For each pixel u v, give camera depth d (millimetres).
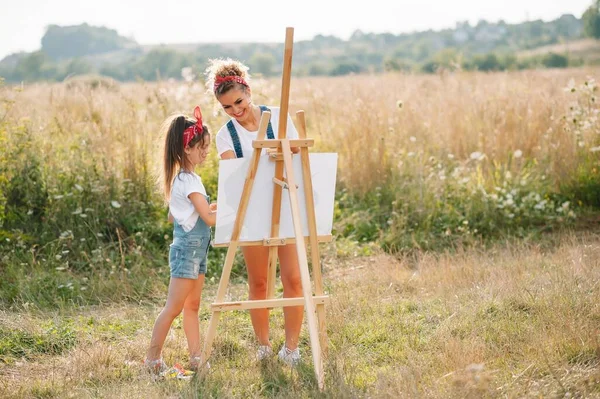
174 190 4598
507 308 5328
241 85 4559
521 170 8977
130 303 6359
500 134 9617
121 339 5375
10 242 7203
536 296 5434
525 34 78688
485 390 3900
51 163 8055
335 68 64938
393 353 4781
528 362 4363
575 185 8766
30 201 7645
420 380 4168
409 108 10398
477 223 8078
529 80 11945
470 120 10188
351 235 7973
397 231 7906
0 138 7574
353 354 4809
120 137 8484
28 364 4945
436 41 93188
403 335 5094
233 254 4504
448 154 9578
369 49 100062
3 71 82062
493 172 9062
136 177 8023
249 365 4727
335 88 13672
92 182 7766
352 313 5605
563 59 36062
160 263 7113
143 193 7992
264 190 4500
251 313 4867
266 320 4871
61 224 7445
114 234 7508
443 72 13102
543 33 73562
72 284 6492
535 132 9633
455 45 90000
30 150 7969
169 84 10398
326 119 10508
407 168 8984
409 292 6227
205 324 5590
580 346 4457
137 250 7066
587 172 8867
